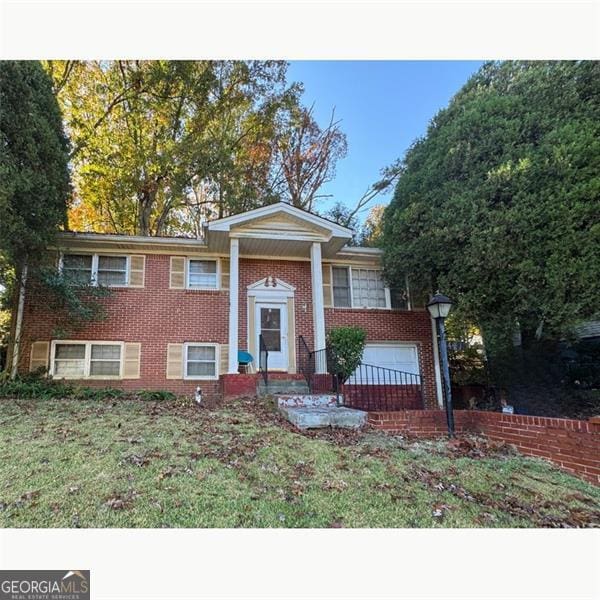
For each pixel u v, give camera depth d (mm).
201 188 18109
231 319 10422
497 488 4168
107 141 16031
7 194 7465
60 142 10391
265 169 19672
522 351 11148
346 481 4176
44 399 8266
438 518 3518
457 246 9742
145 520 3295
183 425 6242
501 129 9695
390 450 5293
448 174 10492
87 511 3383
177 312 11289
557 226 8242
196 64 15672
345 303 12594
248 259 12227
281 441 5508
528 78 9914
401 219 11070
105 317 10695
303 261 12555
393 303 12867
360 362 10820
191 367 11125
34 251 9352
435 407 12289
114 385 10508
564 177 8398
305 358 11766
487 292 9164
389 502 3754
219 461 4602
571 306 8000
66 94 15141
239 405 8320
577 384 10750
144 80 15336
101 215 18094
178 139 17047
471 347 13781
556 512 3717
